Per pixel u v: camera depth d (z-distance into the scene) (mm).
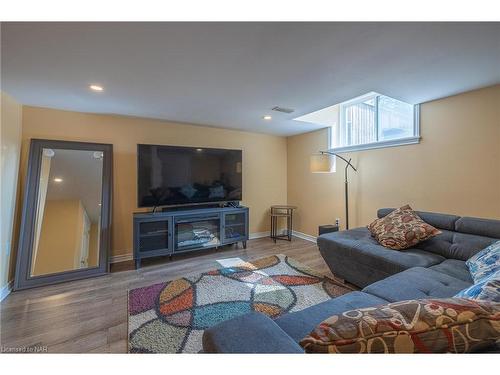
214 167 3740
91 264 2771
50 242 2629
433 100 2559
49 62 1708
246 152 4301
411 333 609
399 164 2910
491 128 2164
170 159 3365
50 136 2795
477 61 1733
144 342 1592
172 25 1307
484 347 650
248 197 4363
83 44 1480
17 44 1470
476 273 1565
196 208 3621
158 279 2604
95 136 3055
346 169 3414
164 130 3514
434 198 2572
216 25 1313
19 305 2082
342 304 1283
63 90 2240
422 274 1634
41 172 2664
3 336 1661
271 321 906
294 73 1933
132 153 3291
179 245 3273
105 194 2973
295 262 3092
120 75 1939
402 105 2934
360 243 2377
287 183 4777
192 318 1856
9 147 2371
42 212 2637
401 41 1480
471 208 2293
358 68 1853
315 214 4160
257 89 2271
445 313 651
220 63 1759
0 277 2209
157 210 3395
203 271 2805
